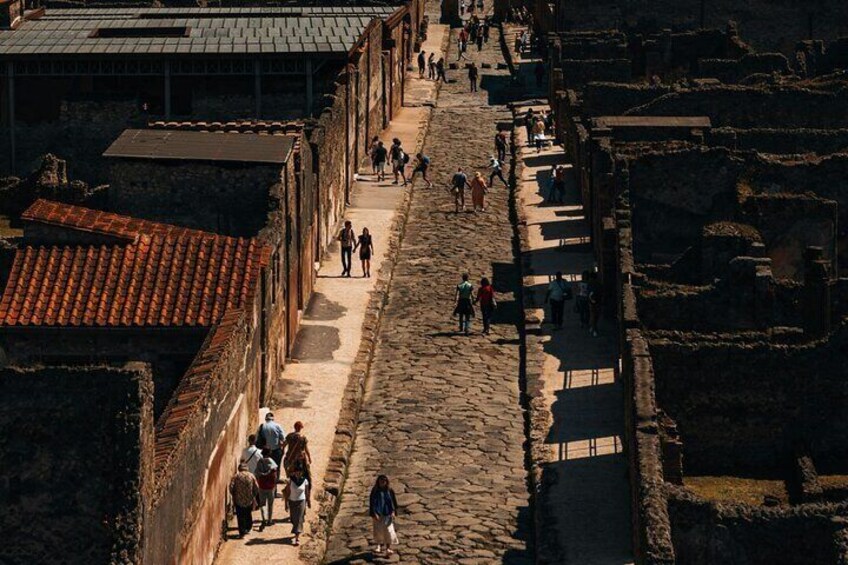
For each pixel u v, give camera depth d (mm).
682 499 70812
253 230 107312
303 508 78562
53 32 146250
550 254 124062
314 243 117438
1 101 142375
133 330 89625
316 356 103750
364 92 151500
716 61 166250
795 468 84812
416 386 100875
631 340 85312
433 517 83562
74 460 63312
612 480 85062
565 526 80125
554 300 107312
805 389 85812
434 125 173750
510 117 177750
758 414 86062
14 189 120062
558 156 155750
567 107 153500
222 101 140250
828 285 93625
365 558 78938
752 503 81812
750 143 131750
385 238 129500
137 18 156250
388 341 108938
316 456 89062
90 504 63375
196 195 107188
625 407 87750
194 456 70875
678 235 118812
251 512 79062
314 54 138875
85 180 141875
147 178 107500
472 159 158625
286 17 158875
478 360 105438
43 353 90188
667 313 93938
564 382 98875
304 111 140125
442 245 130000
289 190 106312
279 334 99312
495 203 142125
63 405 63156
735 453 86125
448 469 89250
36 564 63750
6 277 96562
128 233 93312
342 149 134375
